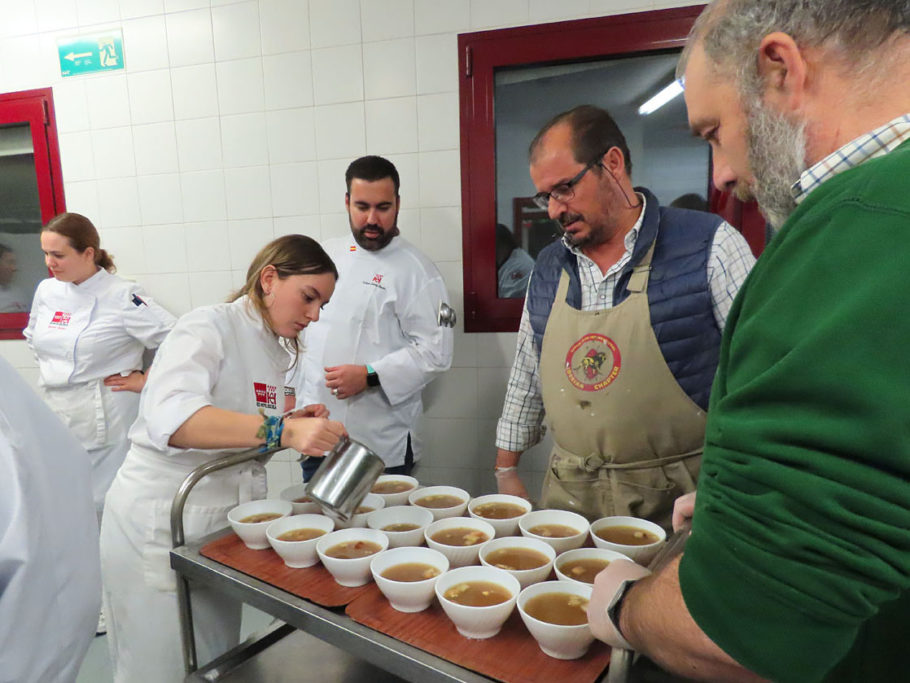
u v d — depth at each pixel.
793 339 0.45
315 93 2.39
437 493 1.37
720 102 0.59
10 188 2.79
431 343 2.09
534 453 2.36
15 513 0.71
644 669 0.82
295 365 1.61
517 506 1.30
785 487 0.43
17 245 2.82
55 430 0.83
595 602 0.70
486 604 0.87
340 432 1.25
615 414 1.33
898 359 0.40
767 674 0.46
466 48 2.22
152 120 2.57
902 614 0.50
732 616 0.47
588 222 1.31
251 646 1.19
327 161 2.42
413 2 2.24
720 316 1.30
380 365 1.99
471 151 2.28
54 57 2.63
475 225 2.32
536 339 1.52
